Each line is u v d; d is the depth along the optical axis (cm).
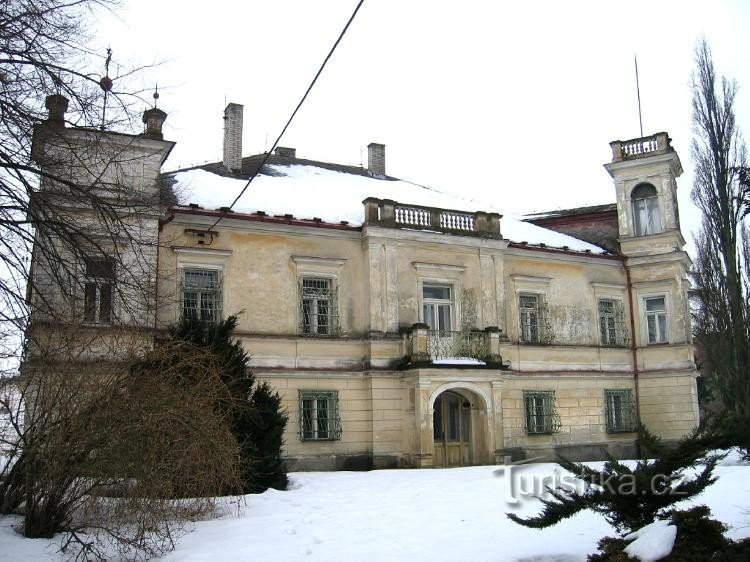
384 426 2283
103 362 1065
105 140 1166
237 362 1708
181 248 2111
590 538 988
